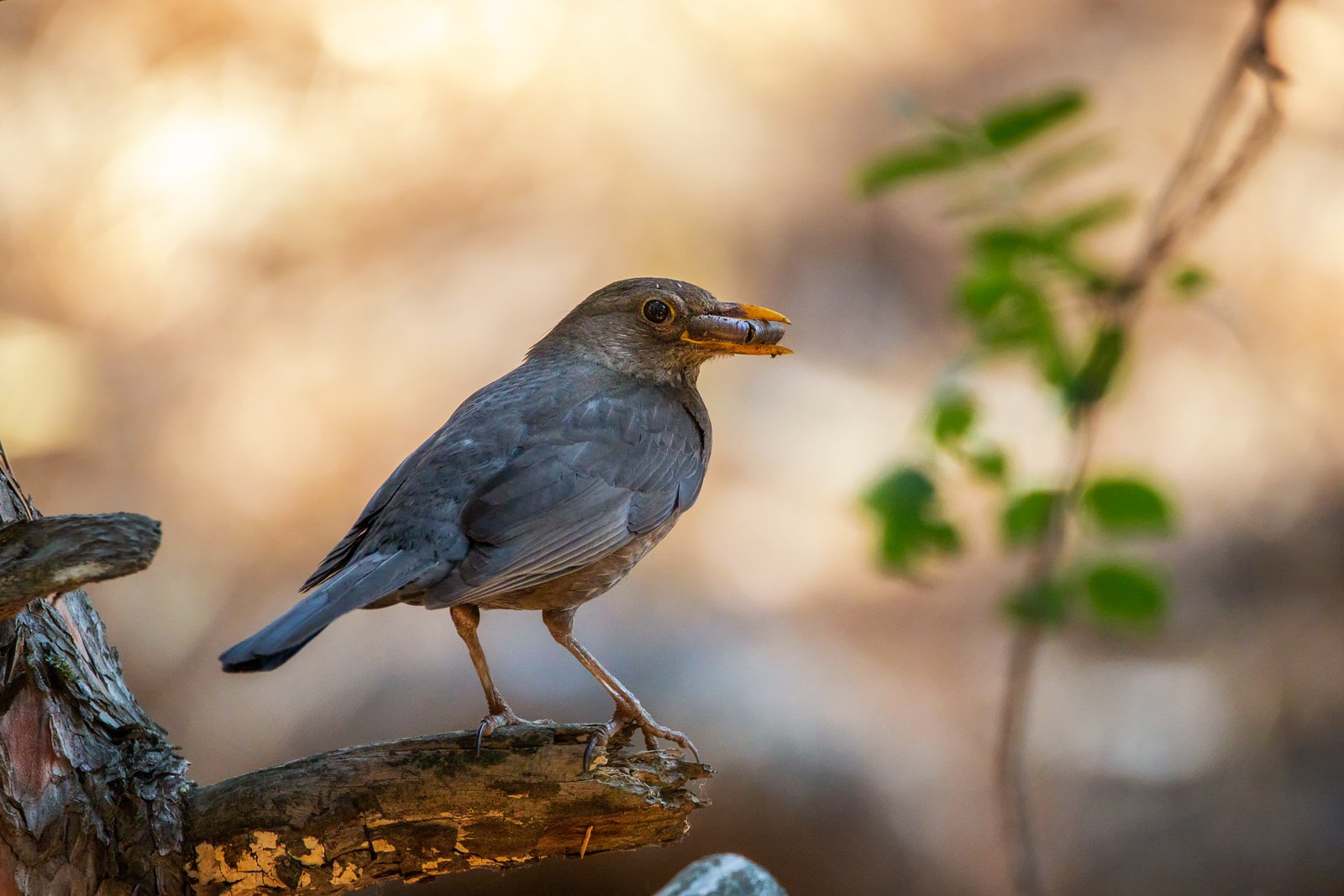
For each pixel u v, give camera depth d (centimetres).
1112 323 696
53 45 1872
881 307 1628
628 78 1778
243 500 1498
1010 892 1215
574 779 543
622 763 548
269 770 566
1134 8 1903
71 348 1633
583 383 716
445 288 1628
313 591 590
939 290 1645
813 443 1505
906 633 1360
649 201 1670
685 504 719
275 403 1560
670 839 564
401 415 1528
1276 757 1344
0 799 529
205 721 1325
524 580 633
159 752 568
